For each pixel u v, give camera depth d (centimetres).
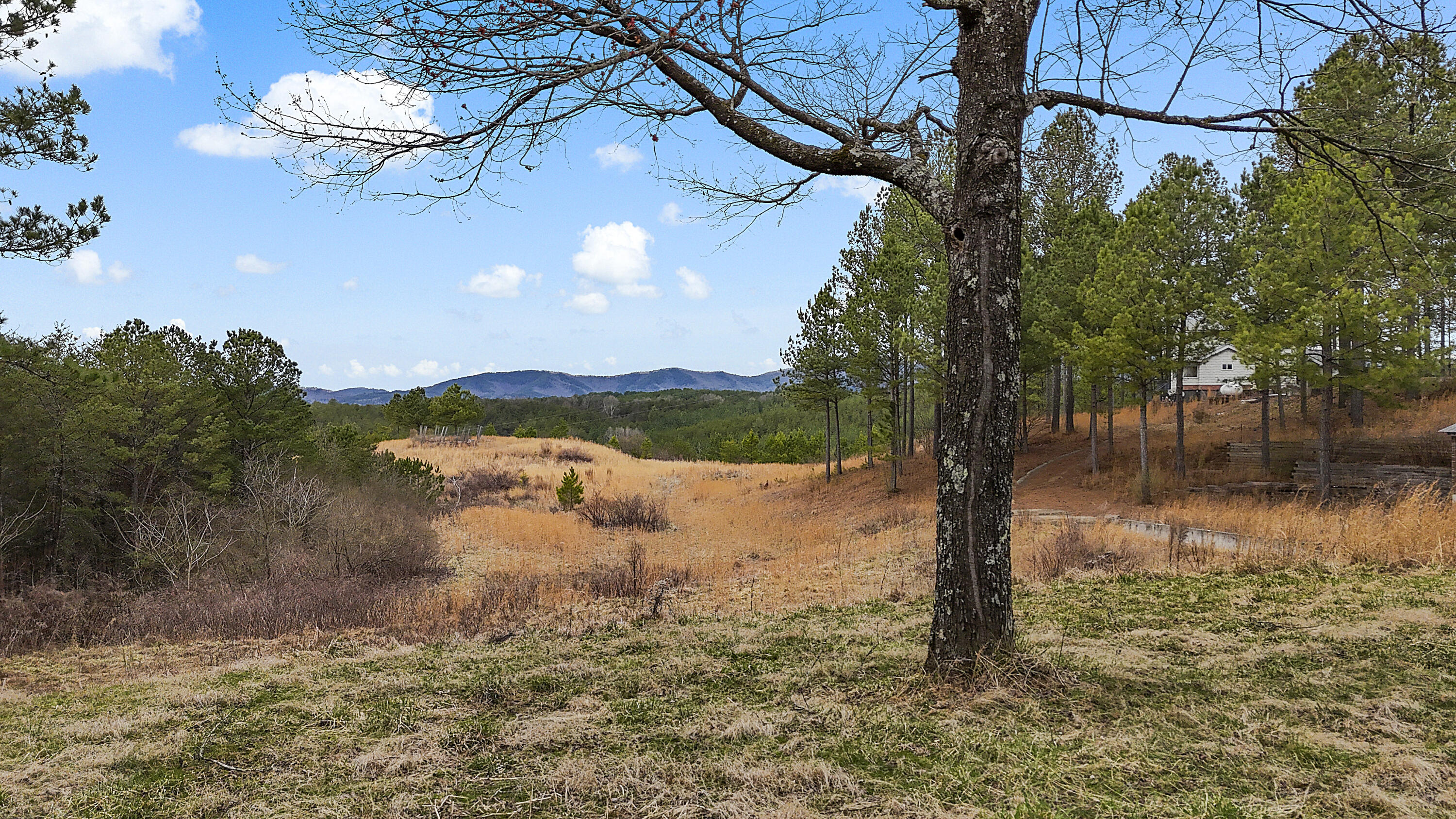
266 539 1356
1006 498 376
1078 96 411
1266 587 597
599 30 359
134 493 1642
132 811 276
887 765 279
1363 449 1923
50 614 961
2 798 293
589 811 254
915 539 1445
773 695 383
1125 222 2012
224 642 792
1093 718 315
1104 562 818
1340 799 233
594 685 423
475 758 311
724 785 270
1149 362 1858
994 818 231
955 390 379
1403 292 1411
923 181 397
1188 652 418
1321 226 1509
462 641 650
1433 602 493
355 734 355
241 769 313
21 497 1458
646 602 854
